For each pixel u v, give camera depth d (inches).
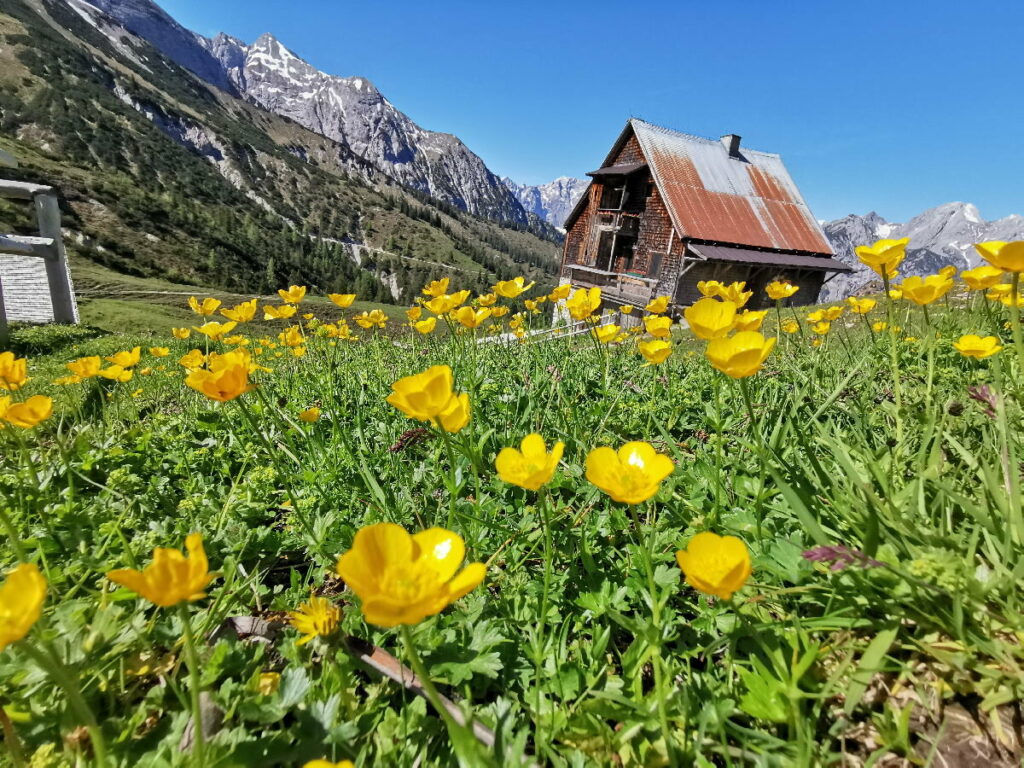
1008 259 53.0
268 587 79.2
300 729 47.1
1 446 125.3
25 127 5383.9
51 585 65.8
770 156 1251.2
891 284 133.8
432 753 47.9
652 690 54.1
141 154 6117.1
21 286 597.3
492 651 58.4
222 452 123.8
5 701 51.6
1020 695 42.5
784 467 66.8
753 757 42.8
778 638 51.1
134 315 1739.7
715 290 124.0
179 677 55.6
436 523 83.9
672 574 65.4
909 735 45.7
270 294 4658.0
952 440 67.7
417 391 53.8
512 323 235.6
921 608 47.6
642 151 1126.4
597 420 123.2
